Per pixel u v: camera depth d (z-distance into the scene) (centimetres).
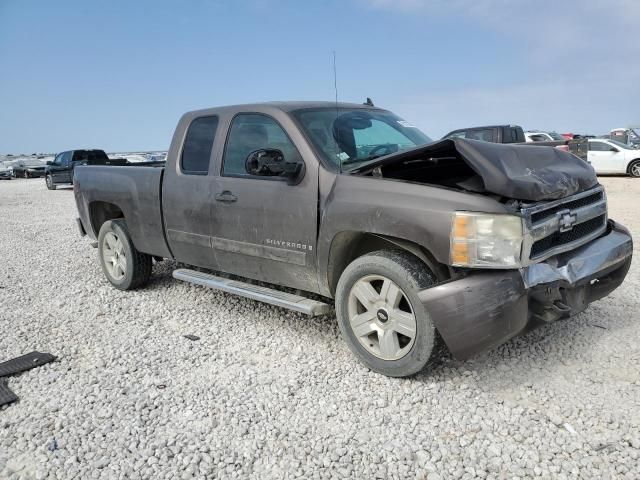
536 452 261
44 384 353
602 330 399
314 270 376
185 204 463
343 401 317
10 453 278
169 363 380
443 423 290
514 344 381
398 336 341
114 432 293
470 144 320
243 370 365
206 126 462
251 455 269
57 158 2472
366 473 252
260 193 399
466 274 304
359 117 439
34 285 611
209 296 534
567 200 332
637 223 879
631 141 2875
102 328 457
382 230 327
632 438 267
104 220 609
